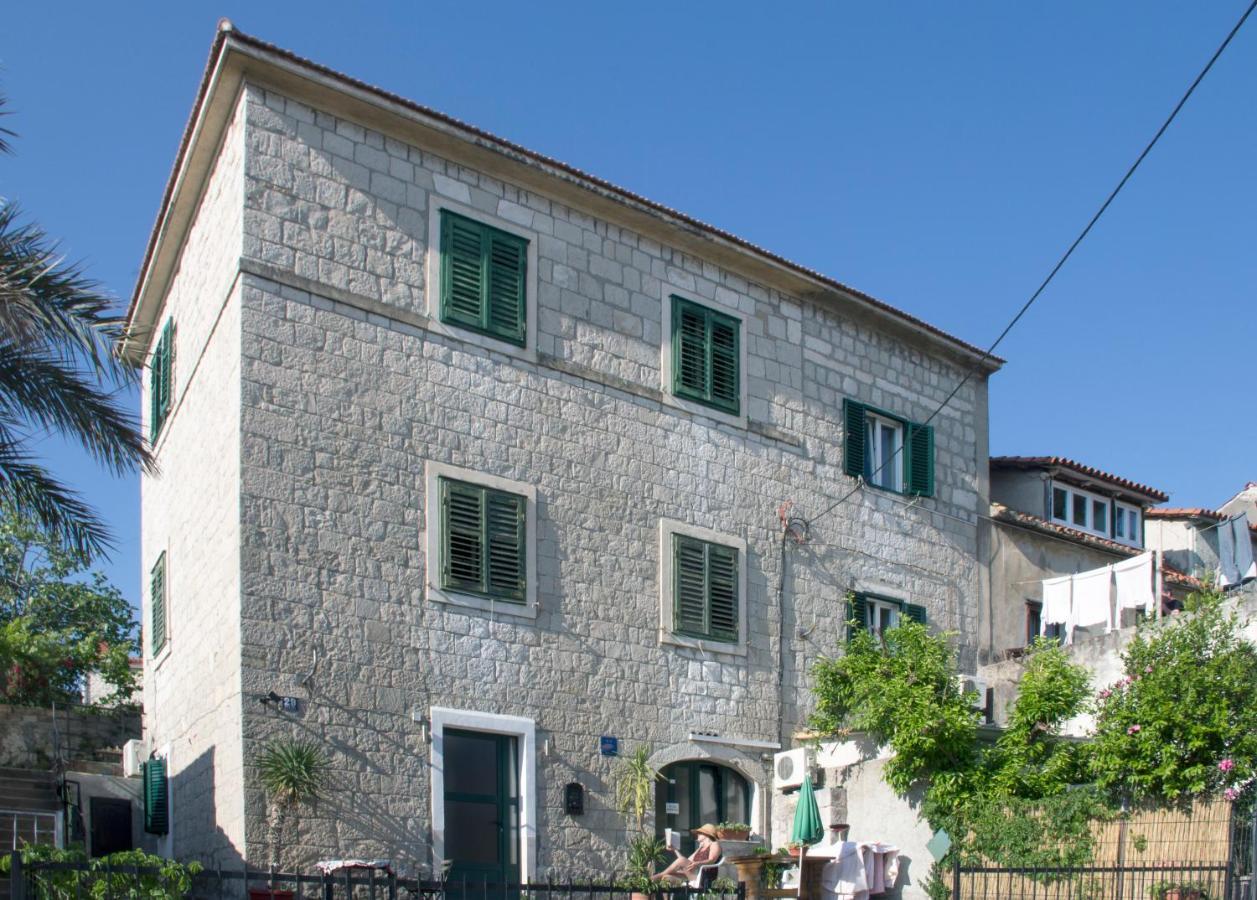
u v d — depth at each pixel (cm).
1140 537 3000
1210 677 1716
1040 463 2772
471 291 1878
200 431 1834
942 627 2409
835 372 2341
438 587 1764
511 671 1811
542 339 1942
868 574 2303
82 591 3045
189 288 1962
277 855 1563
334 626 1669
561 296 1975
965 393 2591
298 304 1720
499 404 1877
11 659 2505
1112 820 1684
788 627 2156
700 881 1775
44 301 1412
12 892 980
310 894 1572
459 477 1812
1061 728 1923
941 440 2512
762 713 2088
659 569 2005
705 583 2052
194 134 1806
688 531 2050
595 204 2023
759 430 2189
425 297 1834
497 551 1830
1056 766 1795
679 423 2080
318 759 1605
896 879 1870
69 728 2348
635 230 2083
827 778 2008
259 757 1580
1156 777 1673
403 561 1744
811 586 2208
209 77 1736
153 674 2128
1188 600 1889
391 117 1820
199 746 1744
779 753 2070
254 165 1719
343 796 1628
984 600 2503
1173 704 1700
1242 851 1551
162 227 1998
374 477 1741
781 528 2186
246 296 1683
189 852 1756
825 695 2028
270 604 1628
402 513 1756
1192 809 1627
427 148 1872
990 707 2117
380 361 1777
